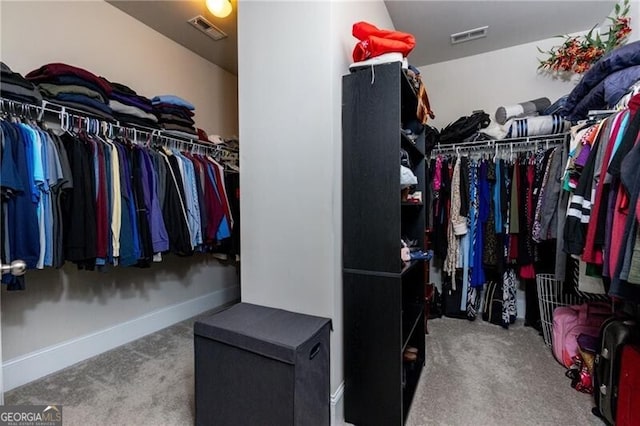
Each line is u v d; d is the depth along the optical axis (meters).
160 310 2.63
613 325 1.46
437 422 1.47
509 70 2.93
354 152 1.44
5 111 1.59
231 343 1.24
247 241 1.61
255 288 1.59
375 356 1.43
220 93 3.32
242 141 1.61
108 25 2.31
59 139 1.63
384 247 1.40
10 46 1.80
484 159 2.75
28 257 1.45
